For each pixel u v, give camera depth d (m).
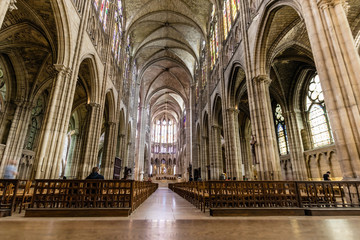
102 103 17.14
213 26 25.05
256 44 12.90
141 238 3.18
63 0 10.66
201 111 30.16
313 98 18.58
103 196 6.22
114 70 21.81
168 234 3.44
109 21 19.36
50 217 5.50
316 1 7.52
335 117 6.53
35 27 12.77
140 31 31.44
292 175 19.69
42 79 18.20
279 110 22.52
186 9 27.44
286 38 13.77
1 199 6.14
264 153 11.27
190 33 31.89
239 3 15.70
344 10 7.25
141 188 9.72
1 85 16.97
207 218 5.23
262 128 11.76
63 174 26.72
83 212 5.68
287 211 5.83
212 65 25.12
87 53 13.81
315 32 7.37
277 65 18.55
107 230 3.74
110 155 21.11
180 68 41.38
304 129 19.22
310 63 16.22
